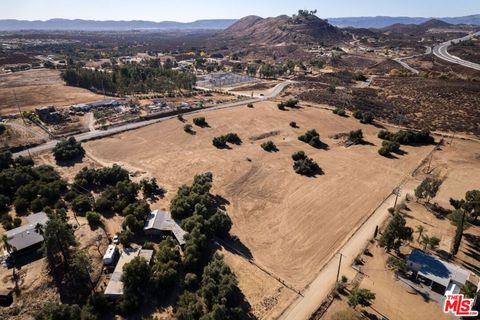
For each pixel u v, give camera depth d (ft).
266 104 525.75
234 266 204.64
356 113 463.83
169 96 593.01
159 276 181.78
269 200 281.95
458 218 217.97
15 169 291.99
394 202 274.57
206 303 172.24
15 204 251.39
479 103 479.00
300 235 236.43
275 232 240.12
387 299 179.73
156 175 321.32
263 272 201.05
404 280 192.13
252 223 250.78
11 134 391.86
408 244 221.46
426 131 390.42
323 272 200.64
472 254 213.05
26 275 186.09
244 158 356.38
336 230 240.94
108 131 416.87
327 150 379.35
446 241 224.33
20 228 216.33
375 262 207.10
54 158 350.23
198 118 439.63
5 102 529.04
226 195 288.92
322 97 555.69
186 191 268.41
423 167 333.62
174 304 176.04
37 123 434.71
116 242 217.77
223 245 224.74
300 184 306.96
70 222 237.86
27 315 164.86
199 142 394.11
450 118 446.60
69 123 441.68
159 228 229.45
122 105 527.40
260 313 172.45
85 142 387.96
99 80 623.36
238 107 513.04
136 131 419.95
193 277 184.03
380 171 327.88
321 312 172.86
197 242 208.74
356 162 347.56
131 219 225.56
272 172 328.90
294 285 191.62
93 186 295.28
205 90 651.66
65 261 193.16
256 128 432.66
